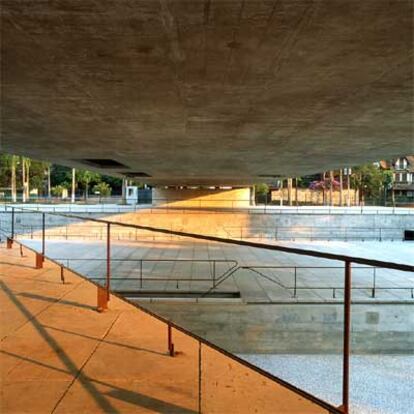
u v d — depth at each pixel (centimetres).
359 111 879
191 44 524
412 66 601
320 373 834
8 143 1411
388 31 481
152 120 990
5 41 520
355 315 1277
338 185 7725
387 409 638
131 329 495
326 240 3322
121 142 1341
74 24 468
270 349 1039
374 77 651
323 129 1085
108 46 533
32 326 502
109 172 2728
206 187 4544
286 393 345
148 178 3231
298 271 1972
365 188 7631
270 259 2339
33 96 780
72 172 6650
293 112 892
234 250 2692
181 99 794
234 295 1498
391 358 936
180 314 1286
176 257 2373
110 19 453
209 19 452
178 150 1525
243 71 626
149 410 314
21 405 321
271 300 1373
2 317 534
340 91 730
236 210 3547
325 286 1627
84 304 593
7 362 401
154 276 1789
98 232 3312
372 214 3353
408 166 8550
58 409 315
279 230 3347
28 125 1069
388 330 1148
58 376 372
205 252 2595
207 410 316
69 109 883
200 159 1828
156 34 493
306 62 587
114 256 2375
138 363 400
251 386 357
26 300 609
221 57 569
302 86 701
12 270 817
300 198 8144
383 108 850
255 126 1051
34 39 512
